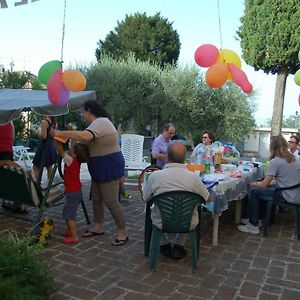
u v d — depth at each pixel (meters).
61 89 3.84
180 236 3.77
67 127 5.81
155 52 29.94
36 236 3.84
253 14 13.45
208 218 5.41
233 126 19.28
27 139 13.25
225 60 4.70
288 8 12.59
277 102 14.09
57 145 4.09
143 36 29.36
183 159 3.60
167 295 2.96
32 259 2.77
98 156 3.96
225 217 5.49
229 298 2.95
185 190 3.38
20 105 4.13
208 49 4.54
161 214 3.41
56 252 3.79
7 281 2.33
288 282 3.29
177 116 19.17
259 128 22.73
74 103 4.50
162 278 3.28
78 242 4.11
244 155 22.92
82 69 20.45
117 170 4.00
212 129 19.75
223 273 3.44
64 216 4.07
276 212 5.96
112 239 4.27
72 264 3.50
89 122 4.11
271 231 4.89
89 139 3.82
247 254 3.97
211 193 3.95
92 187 4.29
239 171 5.07
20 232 4.41
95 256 3.73
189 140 19.81
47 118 4.94
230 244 4.28
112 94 19.38
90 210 5.59
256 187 4.85
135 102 19.41
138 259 3.69
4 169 4.00
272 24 12.95
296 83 5.25
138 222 5.06
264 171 6.07
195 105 19.02
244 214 5.45
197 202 3.43
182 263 3.63
